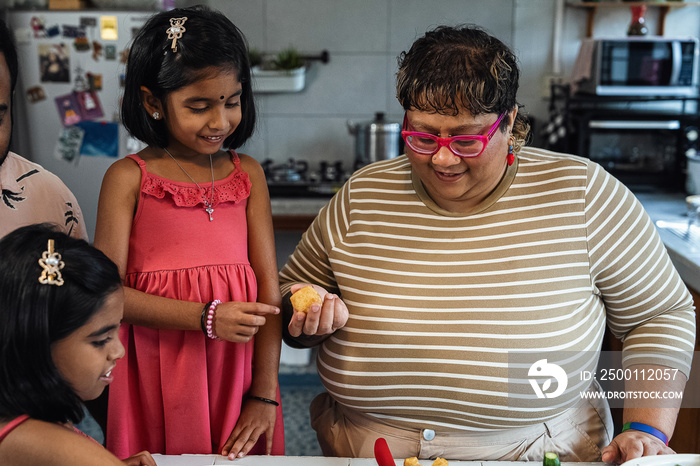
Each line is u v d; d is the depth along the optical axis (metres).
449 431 1.14
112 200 1.12
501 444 1.15
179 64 1.04
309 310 1.05
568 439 1.17
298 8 3.34
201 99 1.06
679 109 3.19
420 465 0.99
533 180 1.11
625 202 1.11
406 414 1.15
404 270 1.13
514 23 3.31
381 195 1.18
